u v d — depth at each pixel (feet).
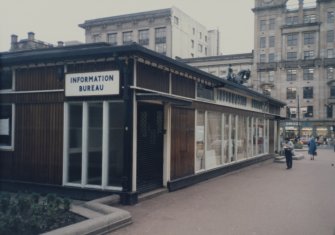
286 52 206.39
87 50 30.89
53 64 34.04
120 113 31.63
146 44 204.33
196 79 42.42
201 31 238.68
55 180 33.86
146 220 25.58
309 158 91.09
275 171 58.08
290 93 203.92
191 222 25.30
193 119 42.68
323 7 199.41
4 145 37.11
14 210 21.30
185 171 40.75
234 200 33.19
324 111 196.54
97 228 21.47
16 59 34.30
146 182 34.71
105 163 31.83
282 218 26.91
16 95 36.27
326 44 198.59
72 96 32.83
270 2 210.38
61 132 33.68
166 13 198.39
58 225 21.75
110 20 210.79
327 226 24.88
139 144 33.86
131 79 30.60
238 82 59.57
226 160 53.16
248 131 63.36
